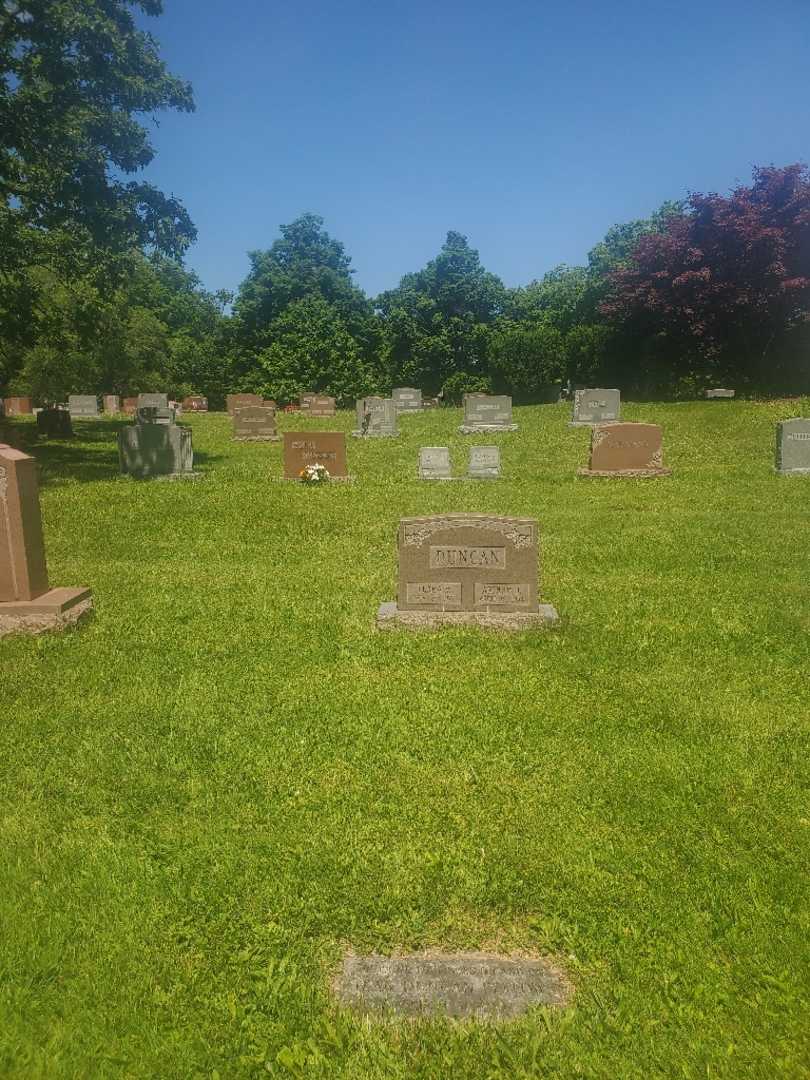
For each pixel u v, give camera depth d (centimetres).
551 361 5197
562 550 1213
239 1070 333
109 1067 332
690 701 664
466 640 802
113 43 2273
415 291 6438
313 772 548
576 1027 350
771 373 3878
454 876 439
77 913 414
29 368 5156
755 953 387
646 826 488
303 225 7300
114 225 2433
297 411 4662
